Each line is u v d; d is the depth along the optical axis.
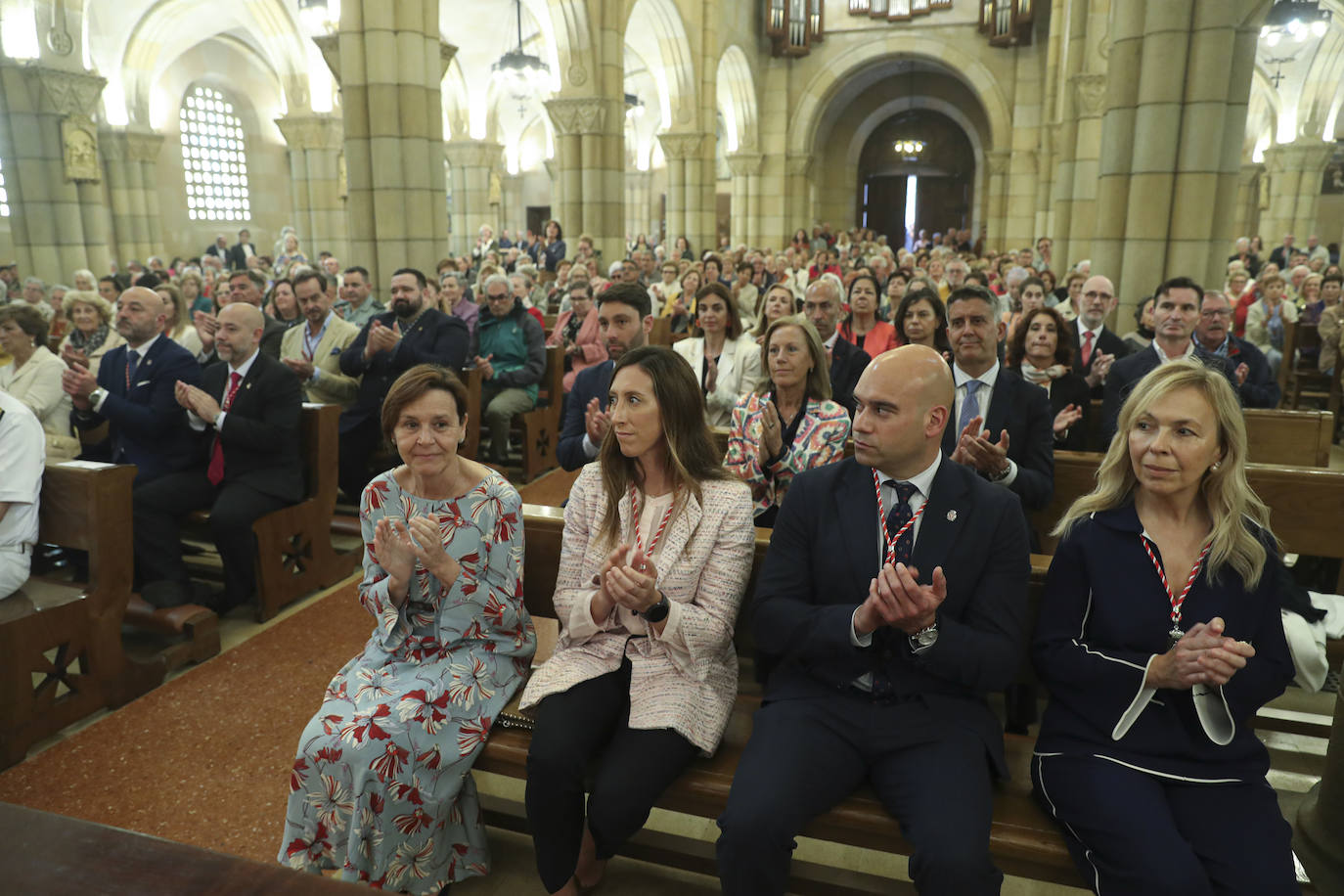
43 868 1.00
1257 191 26.34
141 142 18.92
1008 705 2.63
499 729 2.47
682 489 2.49
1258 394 4.85
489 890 2.51
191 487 4.38
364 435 5.95
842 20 23.31
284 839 2.41
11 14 13.34
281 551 4.38
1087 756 2.04
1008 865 2.03
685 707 2.28
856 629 2.10
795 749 2.10
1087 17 11.54
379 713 2.34
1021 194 22.66
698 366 4.76
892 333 5.72
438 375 2.53
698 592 2.46
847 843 2.10
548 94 22.47
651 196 32.34
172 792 2.92
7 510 3.28
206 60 22.16
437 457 2.51
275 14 18.50
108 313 5.84
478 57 22.17
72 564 5.02
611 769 2.19
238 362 4.43
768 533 2.95
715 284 4.60
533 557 2.91
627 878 2.55
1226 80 6.88
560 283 11.91
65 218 14.32
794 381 3.27
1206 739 2.01
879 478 2.33
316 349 6.20
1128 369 4.17
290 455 4.43
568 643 2.52
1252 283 10.00
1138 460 2.11
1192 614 2.07
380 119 8.87
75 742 3.21
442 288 7.74
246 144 23.80
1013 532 2.23
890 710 2.18
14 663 3.07
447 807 2.36
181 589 3.95
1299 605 2.80
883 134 30.39
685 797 2.23
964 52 22.66
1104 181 7.64
